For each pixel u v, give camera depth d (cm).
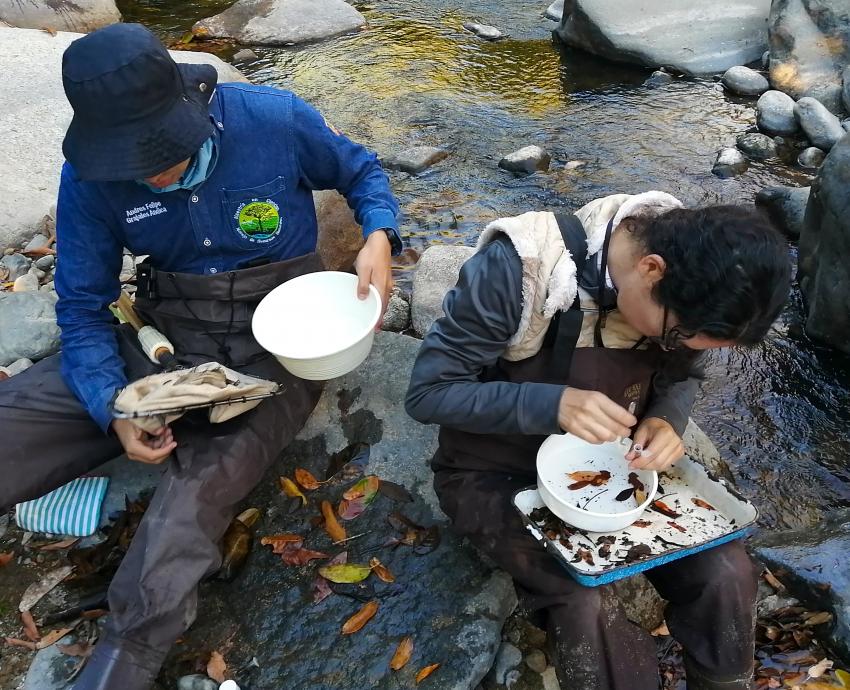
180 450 222
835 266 344
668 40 621
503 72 626
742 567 191
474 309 190
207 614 231
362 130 542
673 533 197
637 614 238
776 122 525
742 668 192
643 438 204
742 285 154
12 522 257
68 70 195
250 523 251
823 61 560
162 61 199
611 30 625
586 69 630
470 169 501
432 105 574
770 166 499
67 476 239
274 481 262
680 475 212
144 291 242
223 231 234
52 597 236
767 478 305
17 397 229
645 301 172
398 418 275
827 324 354
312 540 246
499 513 206
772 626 240
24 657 222
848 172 336
